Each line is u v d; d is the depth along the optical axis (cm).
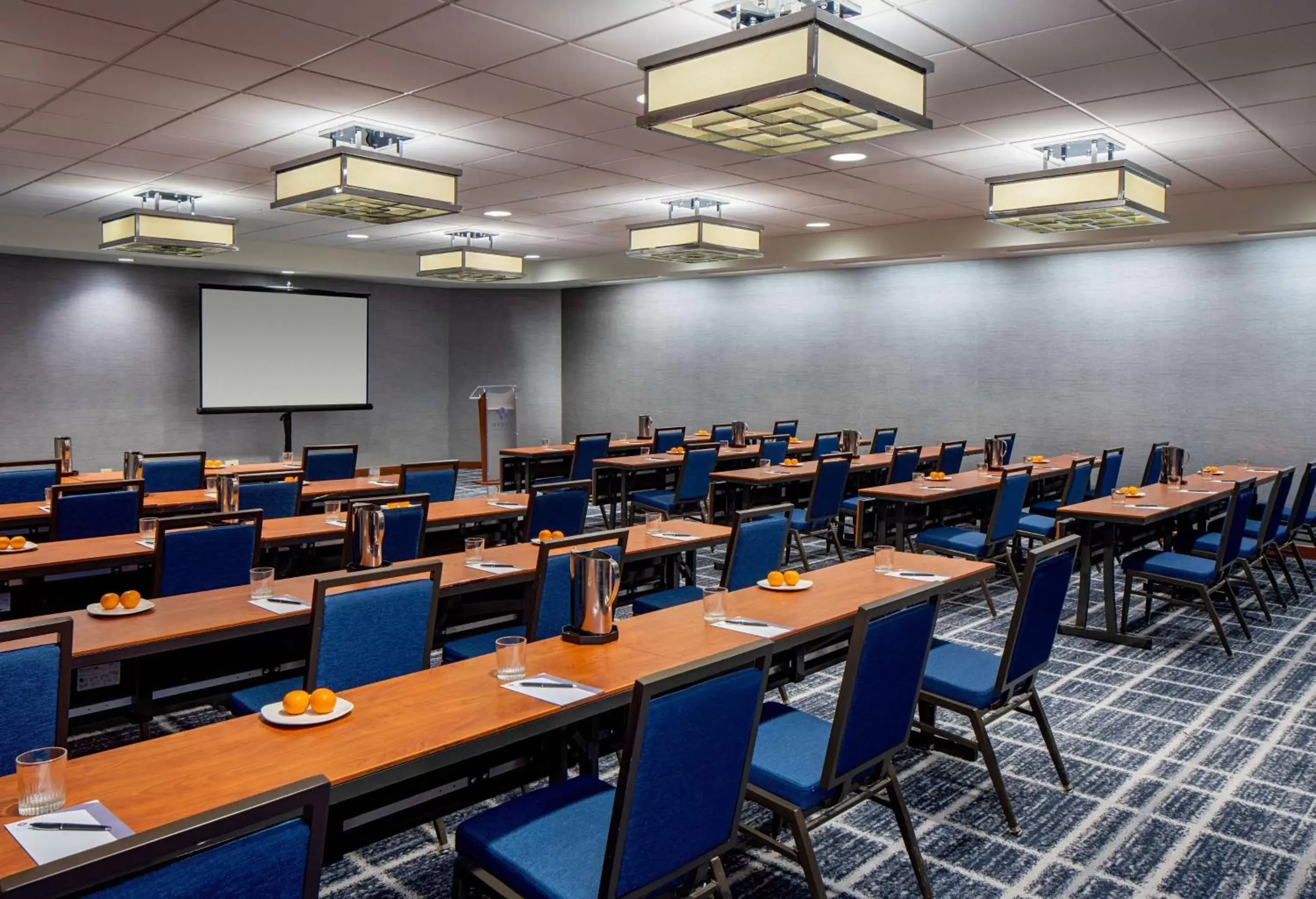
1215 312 838
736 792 195
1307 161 607
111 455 1037
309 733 191
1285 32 379
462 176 673
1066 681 464
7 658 200
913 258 962
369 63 423
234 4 354
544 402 1354
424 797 224
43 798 153
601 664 238
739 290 1186
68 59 418
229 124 529
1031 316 952
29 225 869
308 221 887
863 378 1081
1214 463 843
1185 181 674
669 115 327
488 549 400
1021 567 703
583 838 200
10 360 965
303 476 600
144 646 255
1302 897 265
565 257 1188
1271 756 369
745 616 287
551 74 439
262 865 119
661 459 830
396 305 1275
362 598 264
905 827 254
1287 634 553
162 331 1070
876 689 229
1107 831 304
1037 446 954
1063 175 530
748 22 372
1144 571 527
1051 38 387
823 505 662
